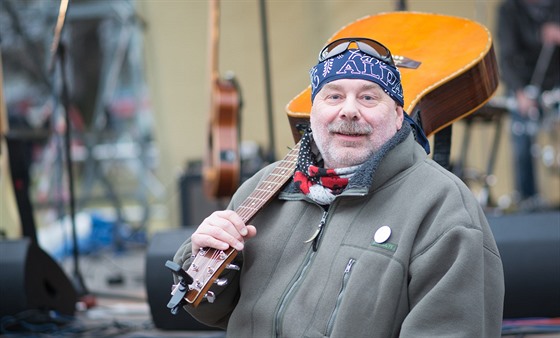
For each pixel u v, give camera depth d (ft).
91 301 21.90
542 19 32.60
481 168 38.58
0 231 24.38
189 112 40.81
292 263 11.27
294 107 13.87
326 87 10.98
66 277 19.52
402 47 14.97
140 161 40.04
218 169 29.43
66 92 22.13
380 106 10.87
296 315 10.77
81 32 41.11
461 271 9.95
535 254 14.85
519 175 32.76
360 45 11.02
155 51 40.81
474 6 38.58
